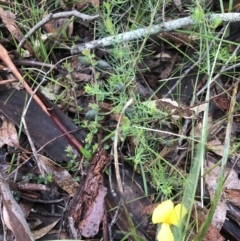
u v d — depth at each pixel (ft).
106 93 0.56
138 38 0.61
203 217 0.54
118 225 0.54
